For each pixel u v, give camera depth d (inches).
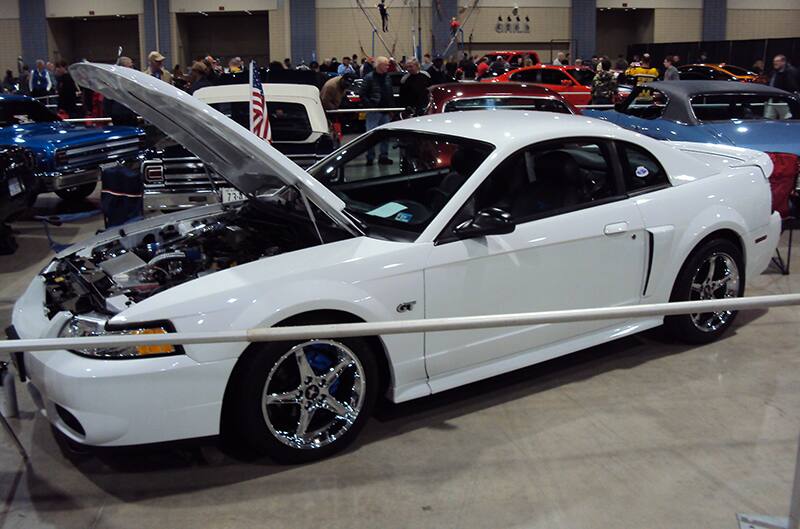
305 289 129.5
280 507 124.0
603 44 1290.6
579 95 788.6
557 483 130.3
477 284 146.9
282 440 132.7
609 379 171.2
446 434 147.0
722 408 157.2
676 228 173.5
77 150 353.1
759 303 111.7
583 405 158.7
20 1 1201.4
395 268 137.7
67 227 347.3
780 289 236.8
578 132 165.0
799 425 150.1
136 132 390.3
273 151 135.3
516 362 157.6
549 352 162.2
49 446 144.9
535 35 1197.7
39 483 132.0
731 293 189.9
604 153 167.9
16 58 1214.3
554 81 803.4
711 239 183.3
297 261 134.4
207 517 121.6
